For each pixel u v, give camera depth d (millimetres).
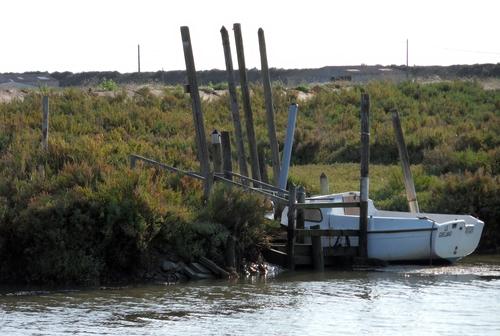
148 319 39125
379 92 111938
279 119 98750
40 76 171250
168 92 103500
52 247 47031
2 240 47125
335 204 53688
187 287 47000
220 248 50844
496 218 65250
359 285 47938
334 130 98125
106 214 47594
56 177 51000
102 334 36344
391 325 38312
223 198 51469
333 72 176750
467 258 59719
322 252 53469
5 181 49781
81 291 45594
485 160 78438
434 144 89625
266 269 52156
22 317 39344
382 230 54594
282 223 55531
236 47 63281
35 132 74438
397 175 74625
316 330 37375
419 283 48594
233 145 86750
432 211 66250
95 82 152875
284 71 177750
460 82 118812
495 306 42156
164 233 49031
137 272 48594
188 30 55938
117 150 66250
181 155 70062
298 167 85625
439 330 37500
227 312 40625
